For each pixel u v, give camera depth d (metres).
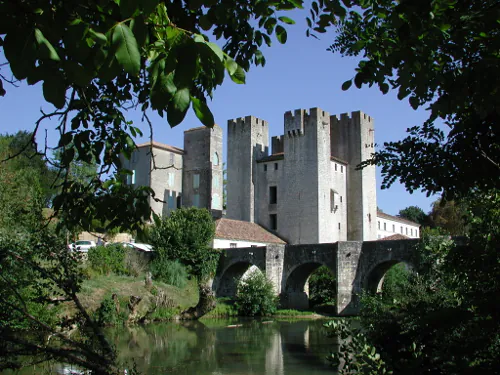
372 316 13.09
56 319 15.07
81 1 3.66
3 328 5.78
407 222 98.06
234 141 72.81
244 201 70.75
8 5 3.43
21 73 3.38
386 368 7.66
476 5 5.87
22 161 44.25
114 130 7.73
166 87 3.61
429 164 8.91
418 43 5.77
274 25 6.06
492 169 8.17
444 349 7.43
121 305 36.16
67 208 7.42
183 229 49.66
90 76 3.54
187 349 27.89
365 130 71.88
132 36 3.35
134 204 7.52
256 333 34.84
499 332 7.16
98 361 6.31
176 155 71.75
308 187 65.88
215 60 3.52
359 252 48.00
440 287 13.38
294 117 68.00
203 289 43.09
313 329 37.19
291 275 52.75
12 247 7.96
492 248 7.65
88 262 39.94
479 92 5.88
